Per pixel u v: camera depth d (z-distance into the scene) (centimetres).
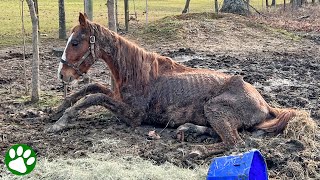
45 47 855
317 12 1602
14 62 709
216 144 350
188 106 378
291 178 313
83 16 381
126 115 390
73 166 315
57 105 470
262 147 347
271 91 546
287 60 750
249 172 272
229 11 1324
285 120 373
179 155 342
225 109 363
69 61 382
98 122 414
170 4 1867
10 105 471
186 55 781
